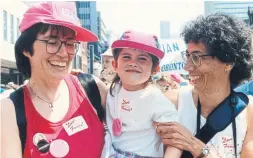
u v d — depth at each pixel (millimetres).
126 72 2480
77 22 2238
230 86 2518
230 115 2402
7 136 2088
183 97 2564
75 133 2254
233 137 2371
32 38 2162
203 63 2361
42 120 2182
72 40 2252
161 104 2480
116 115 2543
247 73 2500
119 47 2504
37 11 2164
